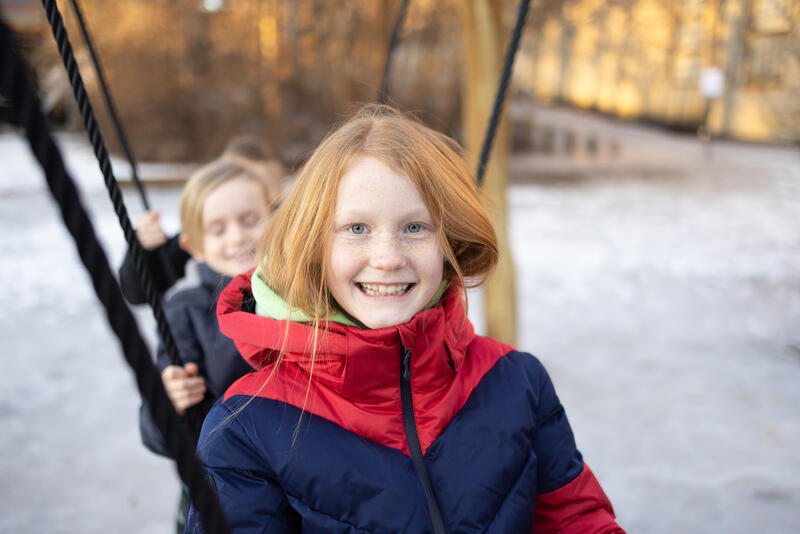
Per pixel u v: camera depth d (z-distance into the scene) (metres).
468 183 0.98
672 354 4.39
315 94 14.30
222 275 1.45
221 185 1.51
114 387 3.74
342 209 0.88
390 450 0.90
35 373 3.94
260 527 0.87
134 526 2.47
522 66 26.83
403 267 0.88
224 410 0.93
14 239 7.39
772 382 3.91
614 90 25.20
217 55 13.47
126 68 12.67
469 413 0.95
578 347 4.51
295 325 0.88
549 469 1.01
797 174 14.23
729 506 2.64
